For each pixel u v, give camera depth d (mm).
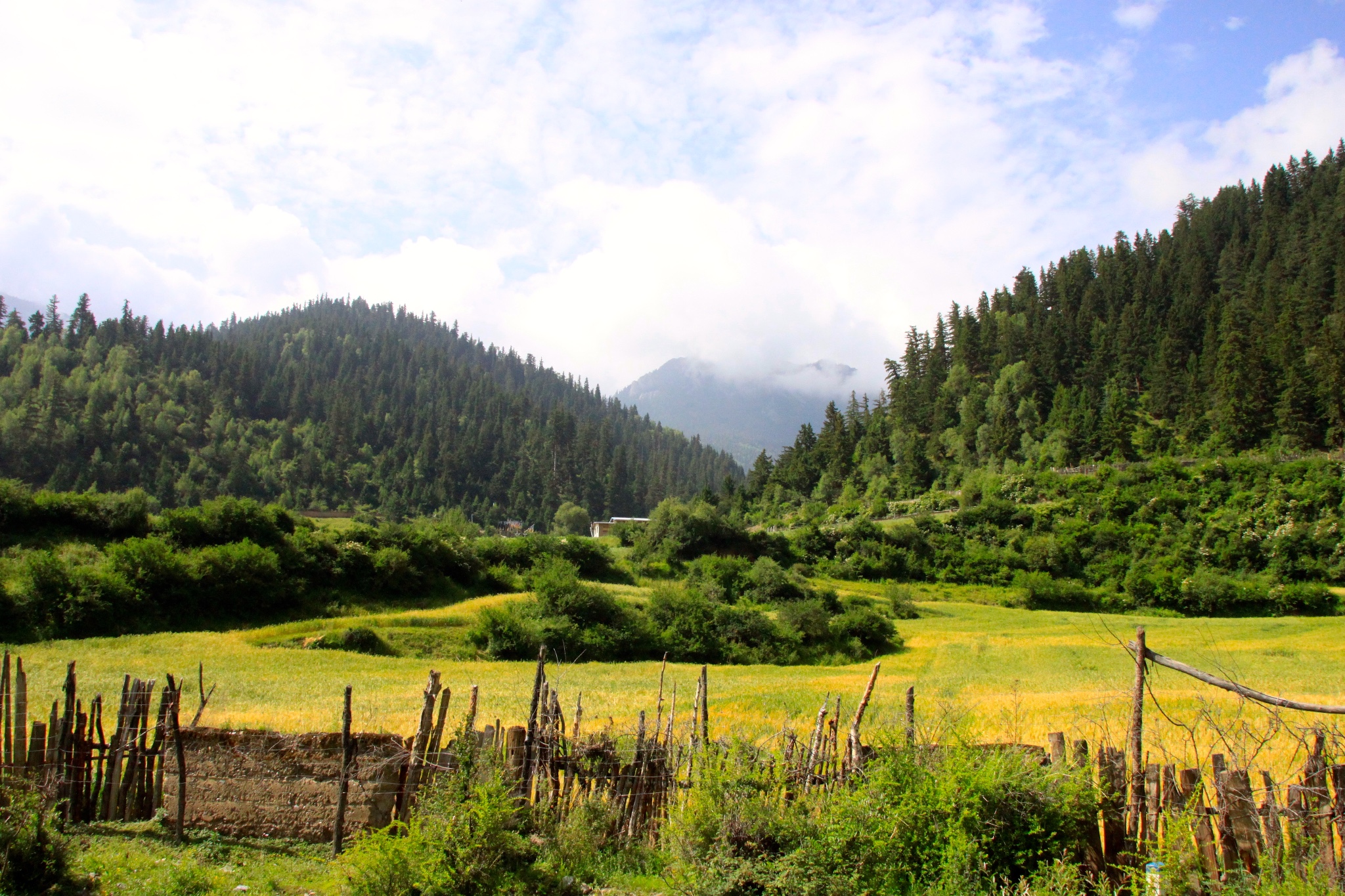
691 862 9969
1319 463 106938
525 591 72562
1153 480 117812
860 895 9172
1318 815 8875
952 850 9164
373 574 66938
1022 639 62406
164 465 169375
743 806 10188
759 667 57156
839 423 192875
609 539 123812
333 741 12508
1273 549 92750
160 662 42531
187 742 12742
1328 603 79500
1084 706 27484
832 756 11688
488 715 28562
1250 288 165250
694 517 103812
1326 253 157625
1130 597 89500
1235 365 135875
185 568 54938
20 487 61188
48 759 12164
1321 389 121875
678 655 62125
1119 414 139750
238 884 10383
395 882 9297
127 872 10359
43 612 47938
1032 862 9359
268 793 12445
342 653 49375
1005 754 10281
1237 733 11117
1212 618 80875
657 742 12609
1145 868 8742
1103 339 175875
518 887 9492
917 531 111688
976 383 191625
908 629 73125
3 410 159125
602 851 11438
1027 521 117062
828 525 130875
